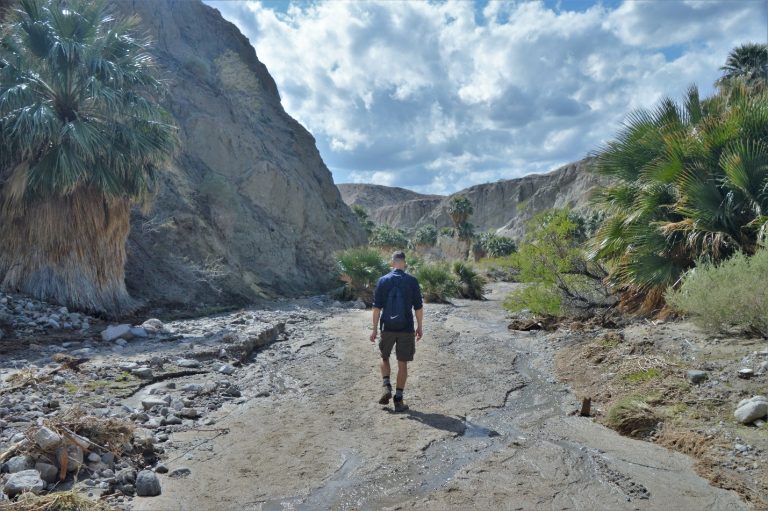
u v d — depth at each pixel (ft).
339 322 40.60
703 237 26.91
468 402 19.76
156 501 11.80
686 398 17.47
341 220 105.40
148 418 17.06
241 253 67.10
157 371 22.74
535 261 35.60
